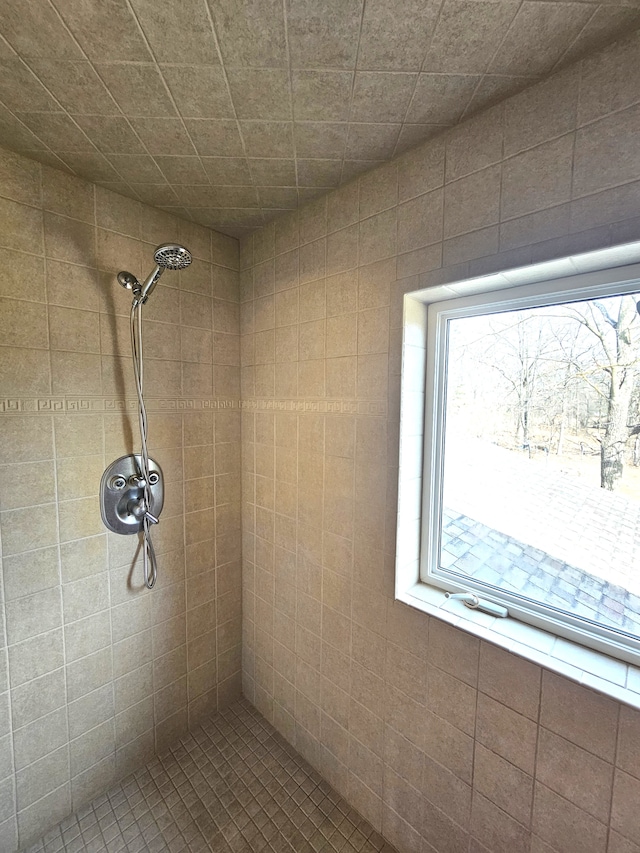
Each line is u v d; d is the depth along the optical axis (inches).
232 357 68.5
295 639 62.4
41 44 30.6
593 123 32.2
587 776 34.5
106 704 56.2
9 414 45.6
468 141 39.2
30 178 46.0
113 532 55.2
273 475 64.4
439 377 48.7
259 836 50.9
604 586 38.4
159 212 57.8
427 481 50.2
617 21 28.7
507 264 37.5
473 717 41.5
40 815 50.5
